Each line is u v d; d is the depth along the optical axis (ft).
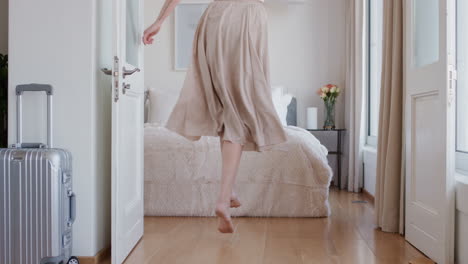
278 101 15.42
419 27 8.25
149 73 17.24
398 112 8.98
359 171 14.94
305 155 10.78
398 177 9.12
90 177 7.09
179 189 10.88
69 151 6.85
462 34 8.01
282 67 17.02
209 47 7.75
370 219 10.62
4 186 6.24
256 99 7.59
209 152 10.87
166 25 17.21
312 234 9.07
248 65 7.59
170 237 8.78
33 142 7.17
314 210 10.75
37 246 6.27
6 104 9.21
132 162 7.95
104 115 7.72
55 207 6.28
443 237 6.88
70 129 7.11
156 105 15.26
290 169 10.81
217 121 7.66
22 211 6.25
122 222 7.07
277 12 17.01
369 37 15.89
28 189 6.24
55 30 7.13
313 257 7.45
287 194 10.84
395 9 9.04
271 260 7.26
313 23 16.96
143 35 8.16
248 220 10.46
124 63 7.08
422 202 7.86
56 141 7.11
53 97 7.13
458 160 8.11
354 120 15.15
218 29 7.67
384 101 9.66
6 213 6.25
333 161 16.01
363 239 8.66
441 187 7.00
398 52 8.94
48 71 7.13
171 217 10.79
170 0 8.14
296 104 16.90
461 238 6.80
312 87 16.98
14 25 7.16
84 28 7.11
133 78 7.91
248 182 10.91
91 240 7.09
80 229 7.09
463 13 7.93
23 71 7.14
